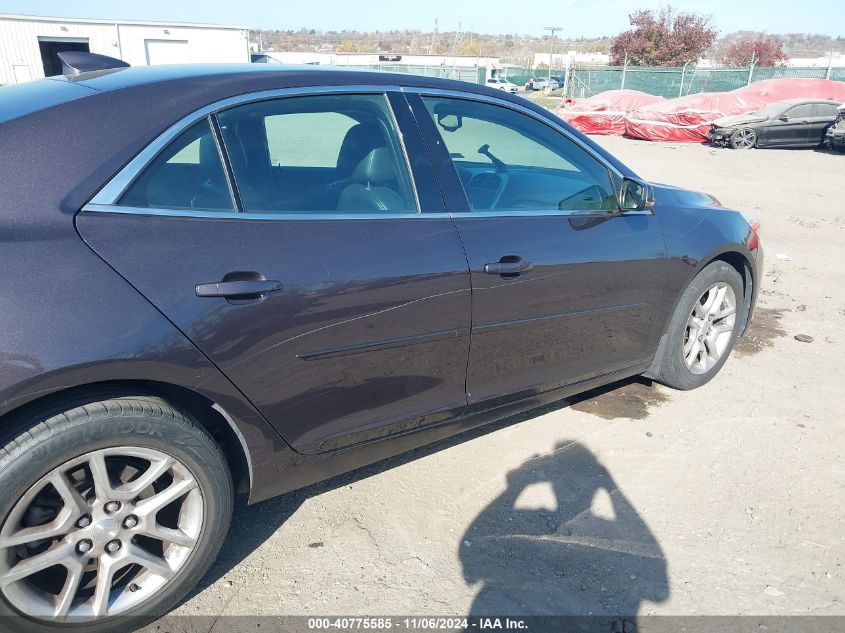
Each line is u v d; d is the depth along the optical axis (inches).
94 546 81.3
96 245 77.9
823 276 260.5
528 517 114.0
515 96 122.9
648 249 132.3
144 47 1600.6
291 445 95.7
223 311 83.8
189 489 86.0
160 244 81.7
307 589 97.0
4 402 71.3
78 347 74.2
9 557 76.1
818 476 127.6
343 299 92.9
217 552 91.7
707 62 1983.3
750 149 738.2
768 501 119.9
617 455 133.0
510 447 134.9
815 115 743.7
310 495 118.5
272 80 97.0
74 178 79.3
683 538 109.9
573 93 1300.4
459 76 1138.0
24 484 73.9
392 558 103.7
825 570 103.7
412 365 103.4
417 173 105.8
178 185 86.0
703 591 98.8
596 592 98.1
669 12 1729.8
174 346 80.3
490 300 108.7
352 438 101.5
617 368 138.6
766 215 374.9
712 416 149.1
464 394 113.1
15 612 77.6
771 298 233.3
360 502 116.9
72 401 76.7
